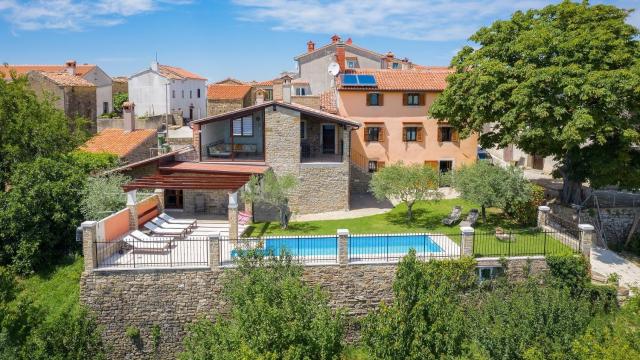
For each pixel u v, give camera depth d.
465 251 21.98
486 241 24.27
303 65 63.84
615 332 15.73
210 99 60.00
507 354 15.84
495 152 49.22
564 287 19.77
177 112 68.88
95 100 53.19
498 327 16.22
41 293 23.00
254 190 27.48
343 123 31.66
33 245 24.34
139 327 21.34
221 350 14.51
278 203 27.89
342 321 16.69
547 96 25.58
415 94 38.84
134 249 22.42
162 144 41.22
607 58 25.22
